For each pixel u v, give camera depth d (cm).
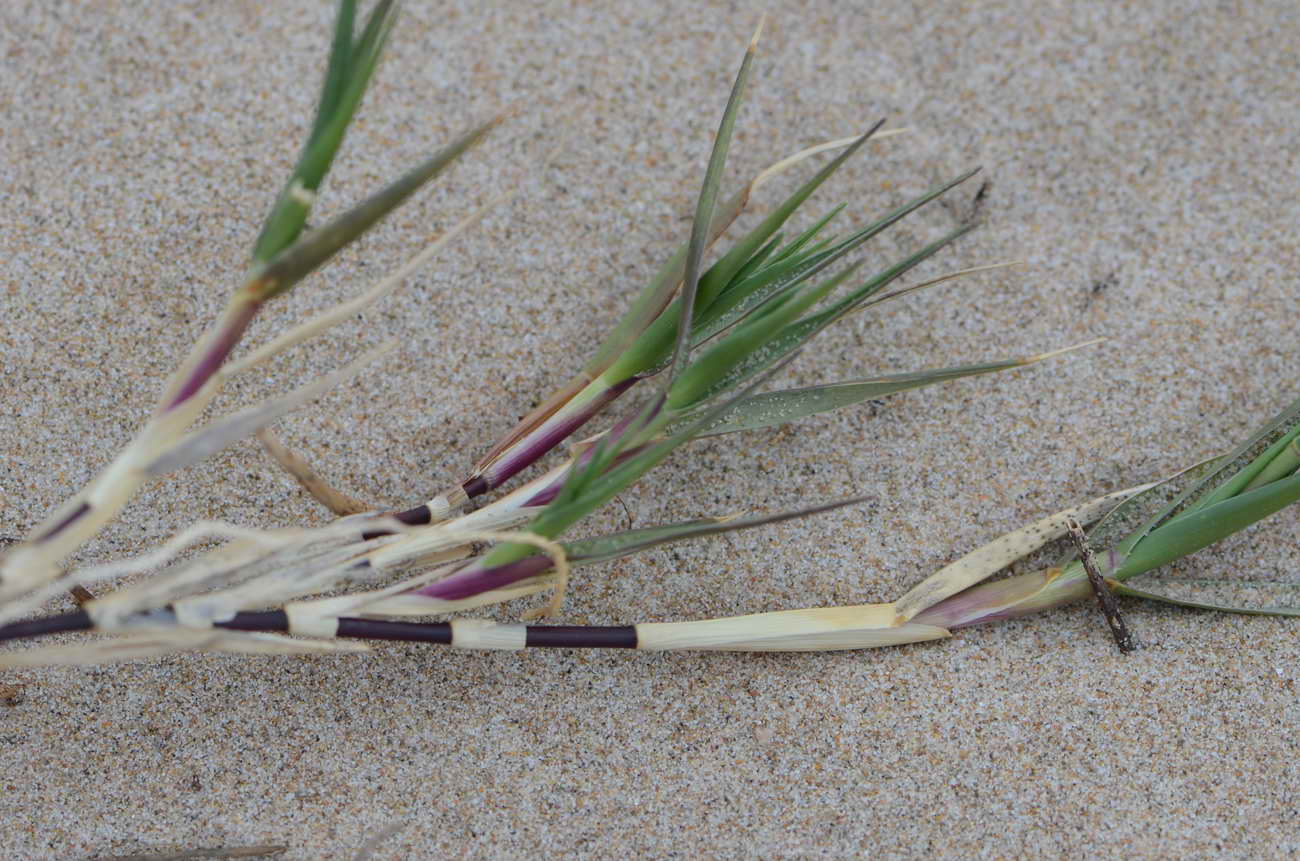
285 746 49
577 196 52
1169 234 52
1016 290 52
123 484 45
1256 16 54
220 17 53
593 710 49
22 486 50
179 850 48
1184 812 49
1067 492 51
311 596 49
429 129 52
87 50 53
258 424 45
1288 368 51
